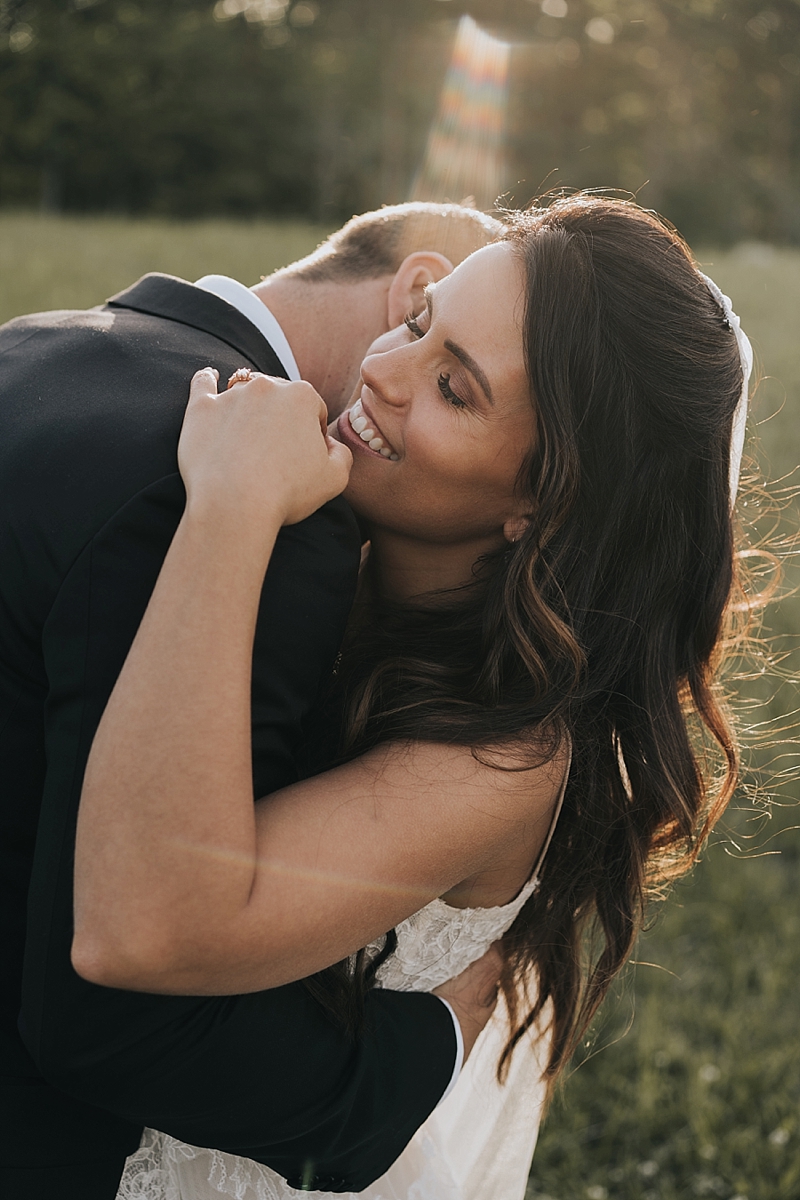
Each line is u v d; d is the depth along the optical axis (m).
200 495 1.21
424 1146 1.82
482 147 41.97
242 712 1.17
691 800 1.67
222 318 1.57
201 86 39.06
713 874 3.54
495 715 1.47
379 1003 1.55
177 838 1.12
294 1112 1.32
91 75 37.34
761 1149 2.65
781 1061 2.86
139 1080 1.22
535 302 1.43
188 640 1.16
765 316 11.27
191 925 1.13
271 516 1.23
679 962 3.19
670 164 46.72
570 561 1.53
